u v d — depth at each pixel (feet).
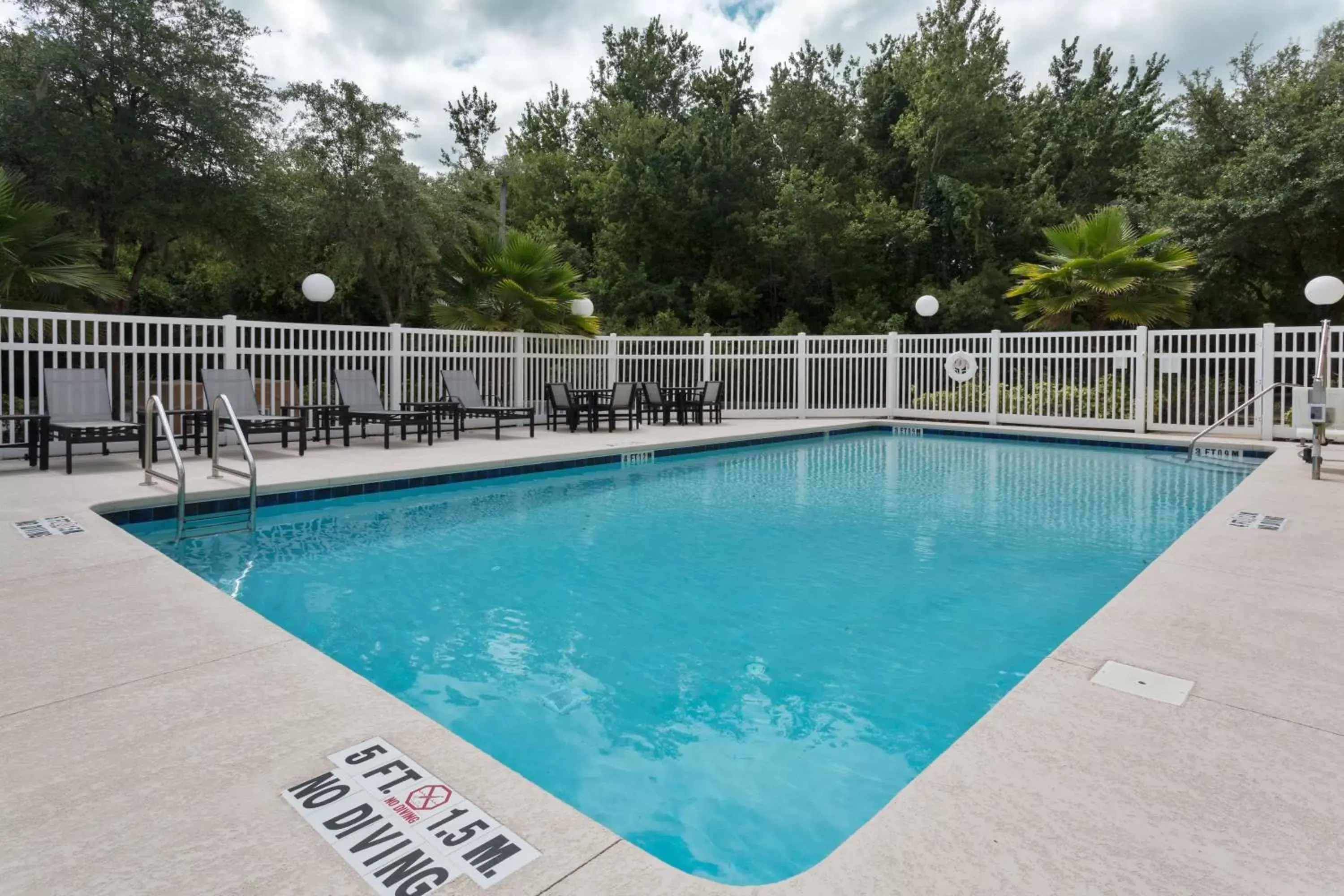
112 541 14.90
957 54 83.87
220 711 7.68
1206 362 40.91
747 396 53.21
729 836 7.38
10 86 48.83
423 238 67.51
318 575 16.11
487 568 16.80
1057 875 5.19
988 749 7.00
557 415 42.98
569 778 8.41
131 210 52.85
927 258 83.35
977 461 35.73
